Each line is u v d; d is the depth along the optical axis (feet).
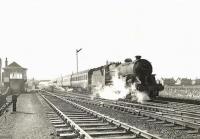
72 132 30.81
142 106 55.67
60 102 74.84
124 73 75.61
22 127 35.12
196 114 42.27
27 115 47.29
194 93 93.04
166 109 47.55
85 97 92.43
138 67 70.28
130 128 30.45
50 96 108.06
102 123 36.81
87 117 42.68
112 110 54.34
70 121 35.12
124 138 27.14
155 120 39.47
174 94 105.29
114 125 35.24
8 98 98.02
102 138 26.99
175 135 29.45
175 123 36.04
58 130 30.99
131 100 70.64
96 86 98.43
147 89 67.26
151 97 69.67
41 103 72.23
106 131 31.32
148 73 71.36
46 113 49.32
